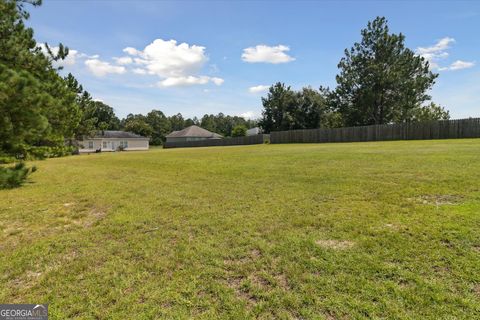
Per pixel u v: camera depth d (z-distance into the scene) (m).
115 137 44.28
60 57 10.91
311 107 41.91
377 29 27.66
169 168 9.40
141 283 2.18
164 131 70.56
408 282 1.99
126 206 4.48
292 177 6.22
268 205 4.11
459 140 15.50
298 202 4.16
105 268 2.45
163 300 1.96
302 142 28.42
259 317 1.74
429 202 3.71
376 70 27.27
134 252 2.74
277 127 43.97
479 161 6.50
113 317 1.80
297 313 1.76
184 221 3.61
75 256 2.71
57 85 9.21
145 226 3.49
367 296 1.87
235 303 1.89
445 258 2.25
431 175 5.33
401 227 2.93
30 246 2.98
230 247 2.76
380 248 2.52
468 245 2.43
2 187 6.55
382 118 29.16
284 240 2.84
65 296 2.05
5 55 7.16
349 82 29.47
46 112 6.71
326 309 1.77
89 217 4.01
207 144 43.12
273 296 1.94
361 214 3.43
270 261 2.43
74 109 13.23
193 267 2.40
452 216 3.11
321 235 2.90
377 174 5.86
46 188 6.39
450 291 1.85
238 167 8.54
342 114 31.61
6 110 5.53
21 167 7.10
